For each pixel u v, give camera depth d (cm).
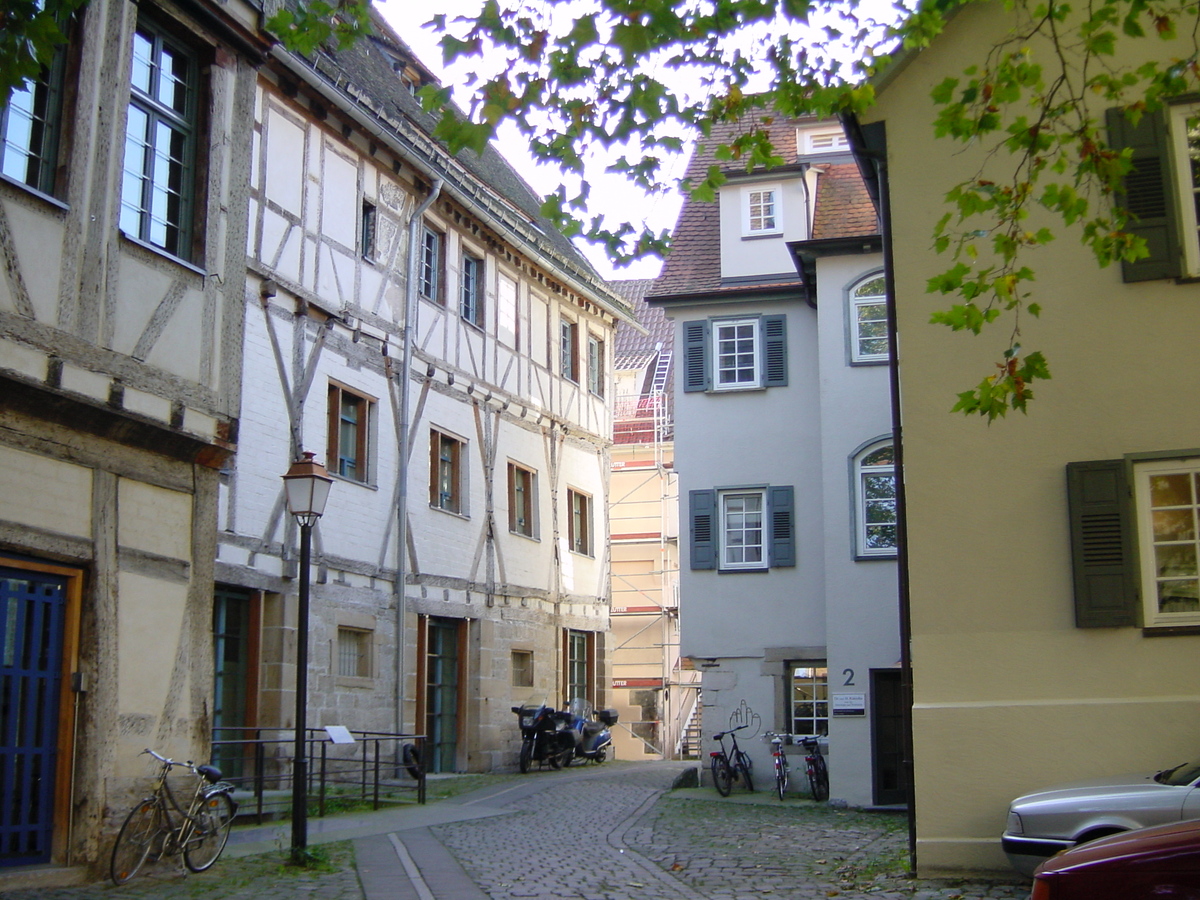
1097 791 880
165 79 1078
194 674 1035
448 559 2114
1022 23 1109
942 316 820
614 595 3403
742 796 1847
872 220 1906
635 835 1295
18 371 877
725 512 2033
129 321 987
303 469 1088
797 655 1956
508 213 2333
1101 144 770
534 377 2495
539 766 2297
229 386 1094
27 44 755
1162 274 1050
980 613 1048
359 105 1847
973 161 1113
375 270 1942
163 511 1018
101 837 924
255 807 1377
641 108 815
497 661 2261
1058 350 1067
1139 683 1009
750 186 2134
